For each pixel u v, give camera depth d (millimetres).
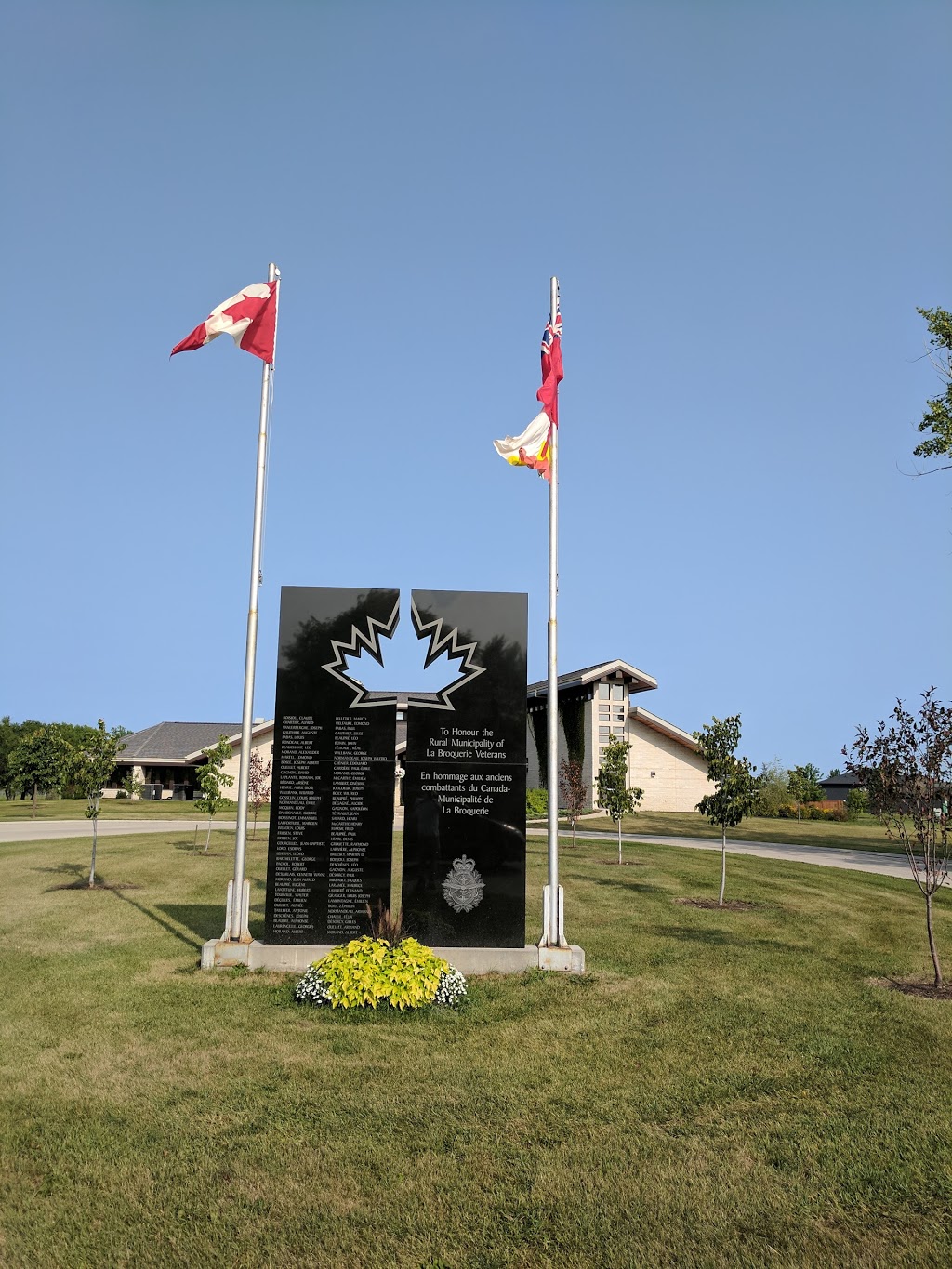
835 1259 5156
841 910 16984
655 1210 5668
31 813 41469
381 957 10195
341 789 11906
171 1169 6137
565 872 21891
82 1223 5445
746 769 17734
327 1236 5348
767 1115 7137
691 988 10898
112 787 56094
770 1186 5980
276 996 10250
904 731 11562
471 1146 6535
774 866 23562
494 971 11555
